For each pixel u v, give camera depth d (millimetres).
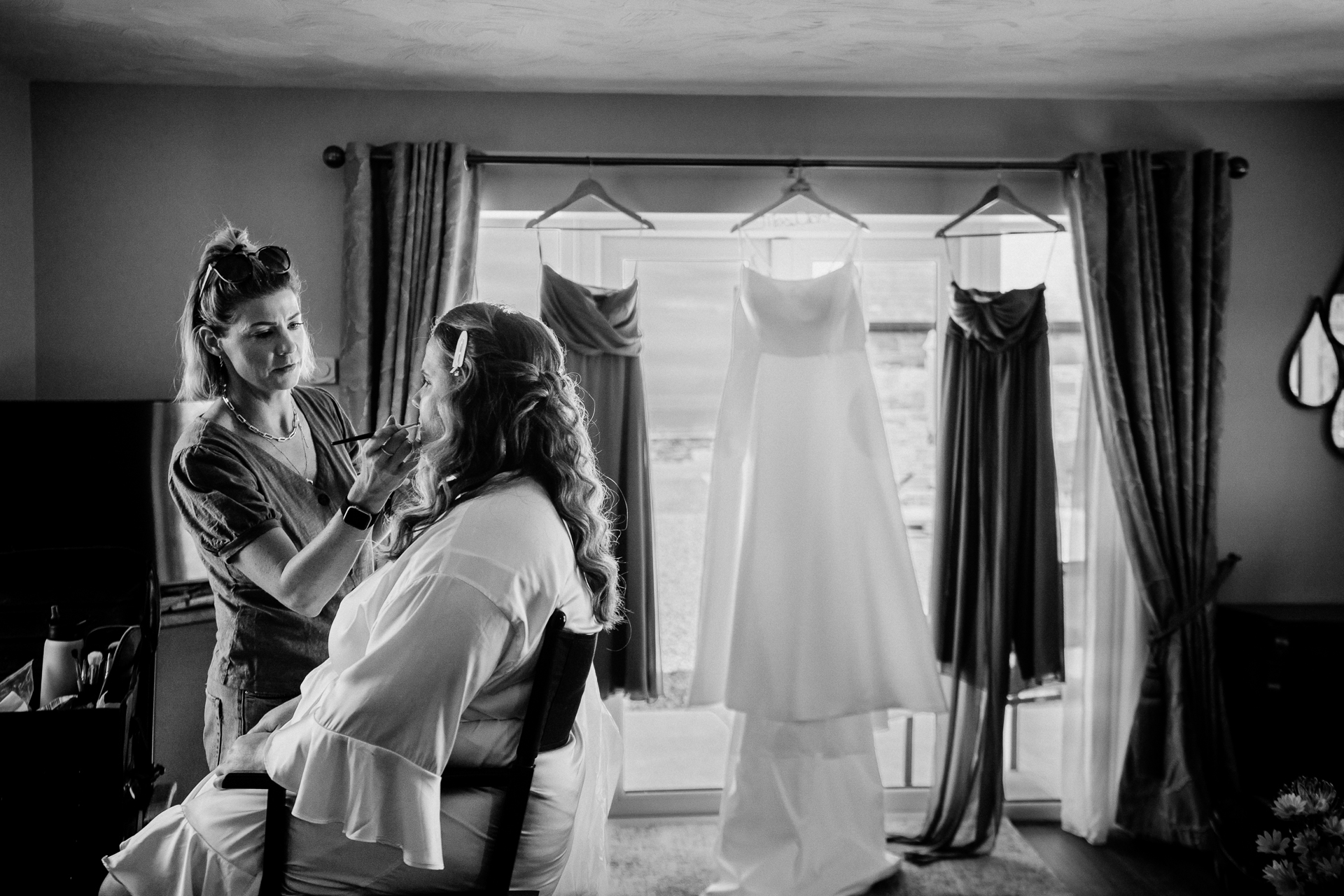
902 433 3426
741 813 2854
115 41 2693
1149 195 3105
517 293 3324
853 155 3229
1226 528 3324
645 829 3311
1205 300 3127
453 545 1301
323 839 1320
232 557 1746
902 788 3445
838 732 2846
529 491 1396
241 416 1873
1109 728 3199
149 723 2123
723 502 2865
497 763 1366
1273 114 3299
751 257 3014
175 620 2684
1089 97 3250
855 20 2570
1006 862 3035
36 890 1810
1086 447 3213
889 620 2854
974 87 3145
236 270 1784
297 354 1848
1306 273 3322
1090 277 3102
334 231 3111
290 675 1842
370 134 3127
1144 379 3088
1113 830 3238
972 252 3387
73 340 3055
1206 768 3078
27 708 1995
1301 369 3318
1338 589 3342
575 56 2834
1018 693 3158
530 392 1410
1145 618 3180
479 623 1261
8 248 2914
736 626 2781
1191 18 2576
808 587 2787
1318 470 3340
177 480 1792
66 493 2580
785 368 2842
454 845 1351
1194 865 3031
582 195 2928
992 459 3041
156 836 1418
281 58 2838
